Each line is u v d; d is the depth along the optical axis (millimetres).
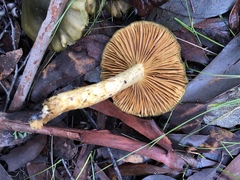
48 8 155
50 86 194
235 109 198
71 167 206
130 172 206
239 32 193
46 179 203
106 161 207
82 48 194
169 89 185
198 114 197
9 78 194
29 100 196
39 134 198
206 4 189
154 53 178
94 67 197
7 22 195
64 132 188
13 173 204
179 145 201
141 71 184
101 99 176
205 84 196
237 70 193
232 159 204
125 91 192
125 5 194
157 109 195
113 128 207
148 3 186
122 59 191
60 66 193
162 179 204
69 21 169
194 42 197
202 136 200
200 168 205
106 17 201
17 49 191
